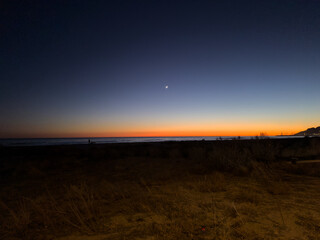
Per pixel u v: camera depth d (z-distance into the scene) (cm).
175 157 1678
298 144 2117
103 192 565
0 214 424
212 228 312
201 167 998
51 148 2956
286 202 432
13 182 793
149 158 1652
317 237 272
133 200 486
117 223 349
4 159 1692
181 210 400
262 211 380
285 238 272
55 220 374
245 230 301
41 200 512
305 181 650
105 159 1638
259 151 1176
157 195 528
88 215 382
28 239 300
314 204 414
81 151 2362
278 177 715
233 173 824
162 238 285
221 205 424
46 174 965
